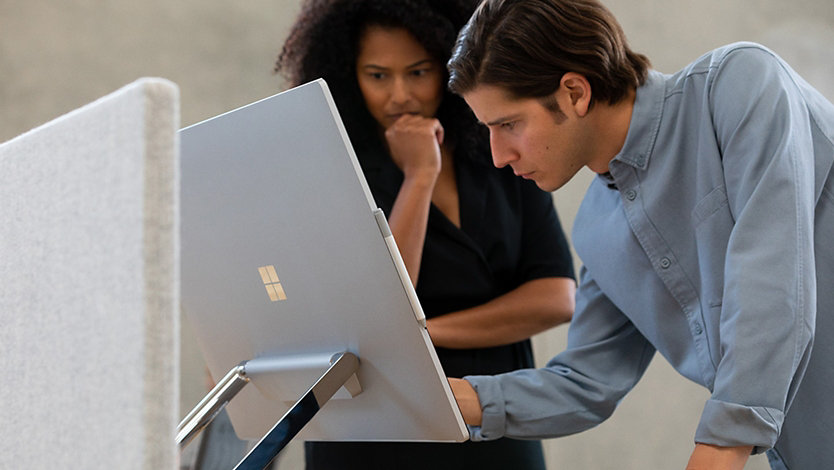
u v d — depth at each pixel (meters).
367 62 1.67
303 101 0.86
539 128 1.10
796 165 0.99
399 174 1.73
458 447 1.49
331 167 0.87
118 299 0.44
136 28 2.82
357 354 0.94
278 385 1.02
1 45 2.67
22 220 0.55
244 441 1.40
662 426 3.09
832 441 1.07
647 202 1.16
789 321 0.92
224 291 1.03
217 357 1.10
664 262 1.17
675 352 1.22
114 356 0.45
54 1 2.73
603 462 3.03
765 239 0.96
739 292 0.94
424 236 1.60
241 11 2.96
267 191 0.92
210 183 0.97
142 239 0.43
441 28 1.62
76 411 0.48
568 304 1.67
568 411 1.25
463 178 1.69
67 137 0.50
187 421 0.98
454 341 1.57
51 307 0.51
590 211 1.32
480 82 1.09
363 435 1.03
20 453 0.54
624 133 1.15
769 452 1.14
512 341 1.62
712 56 1.13
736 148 1.04
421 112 1.69
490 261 1.68
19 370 0.55
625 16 3.17
